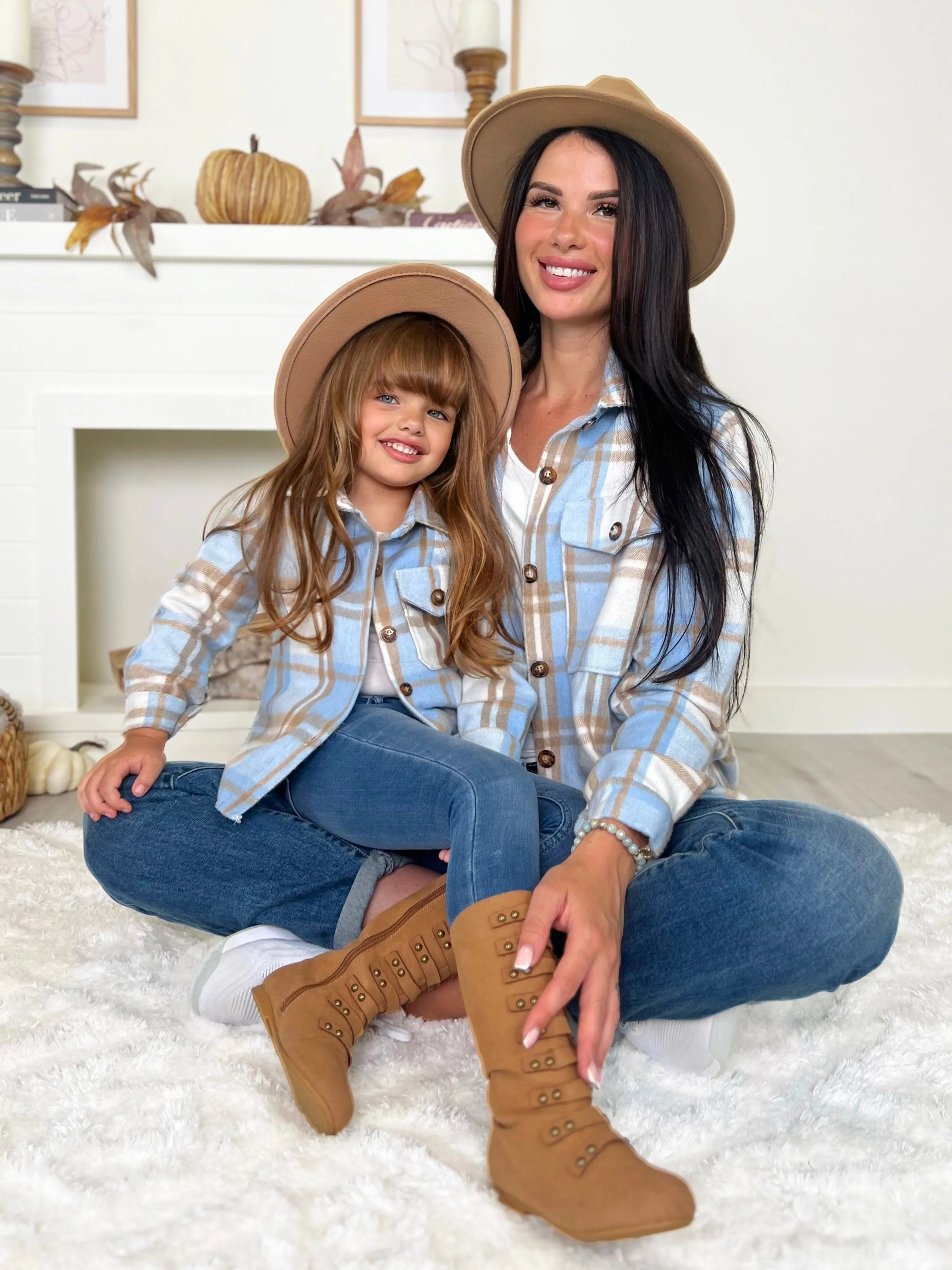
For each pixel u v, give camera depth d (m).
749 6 3.02
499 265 1.48
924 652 3.25
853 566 3.21
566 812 1.18
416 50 2.94
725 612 1.25
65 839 2.04
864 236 3.10
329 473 1.35
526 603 1.36
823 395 3.15
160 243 2.54
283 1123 1.05
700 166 1.37
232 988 1.22
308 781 1.29
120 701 2.77
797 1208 0.93
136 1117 1.05
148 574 3.13
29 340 2.56
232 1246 0.87
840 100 3.05
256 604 1.44
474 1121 1.06
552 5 2.98
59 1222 0.91
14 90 2.64
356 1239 0.88
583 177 1.33
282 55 2.94
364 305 1.38
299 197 2.65
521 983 0.96
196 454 3.10
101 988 1.35
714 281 3.10
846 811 2.36
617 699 1.28
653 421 1.31
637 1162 0.86
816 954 1.07
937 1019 1.27
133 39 2.88
